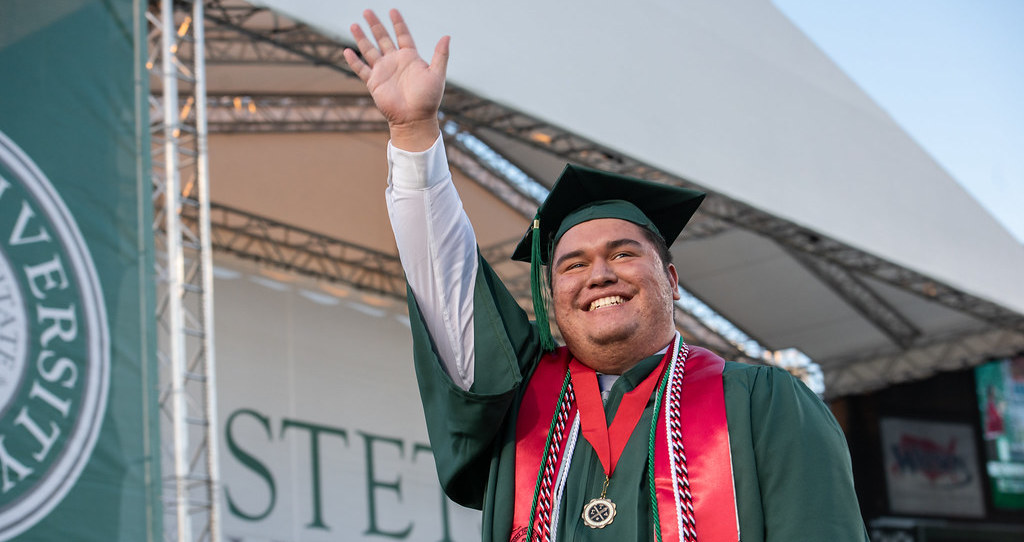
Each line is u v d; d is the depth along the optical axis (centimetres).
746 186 1090
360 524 1380
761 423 214
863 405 1897
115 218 625
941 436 1895
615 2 1050
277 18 985
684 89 1071
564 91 966
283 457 1334
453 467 226
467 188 1534
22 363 559
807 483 205
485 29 930
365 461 1414
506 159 1499
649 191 248
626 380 227
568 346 238
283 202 1418
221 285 1349
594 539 209
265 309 1381
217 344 1320
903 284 1431
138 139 652
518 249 262
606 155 1019
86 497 570
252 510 1283
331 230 1459
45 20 625
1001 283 1374
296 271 1430
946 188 1361
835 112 1241
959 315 1742
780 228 1271
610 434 221
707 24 1146
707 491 209
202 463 1257
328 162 1461
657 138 1024
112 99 645
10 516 536
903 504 1856
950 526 1762
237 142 1389
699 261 1644
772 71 1184
